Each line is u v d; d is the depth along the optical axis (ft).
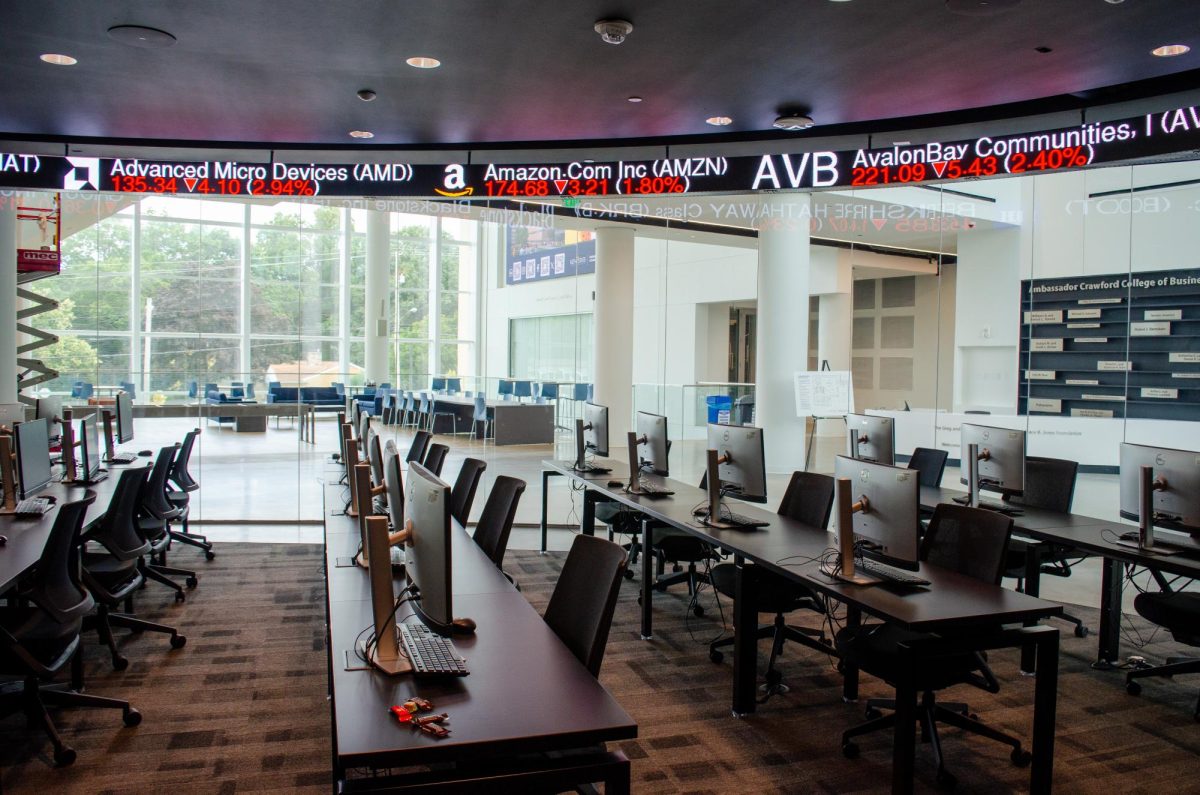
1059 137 16.40
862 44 14.02
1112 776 10.73
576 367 33.30
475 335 31.17
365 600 10.03
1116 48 14.17
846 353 35.65
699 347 34.68
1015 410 34.19
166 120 18.97
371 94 16.92
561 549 22.95
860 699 13.12
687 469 30.86
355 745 6.16
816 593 13.65
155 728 11.64
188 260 27.04
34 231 26.32
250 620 16.63
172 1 12.42
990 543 11.63
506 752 6.32
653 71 15.46
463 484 16.48
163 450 18.17
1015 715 12.57
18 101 17.58
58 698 11.48
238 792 9.87
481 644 8.52
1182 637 12.97
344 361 28.63
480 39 13.92
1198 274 29.25
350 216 28.50
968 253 35.19
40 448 16.76
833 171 18.34
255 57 14.82
